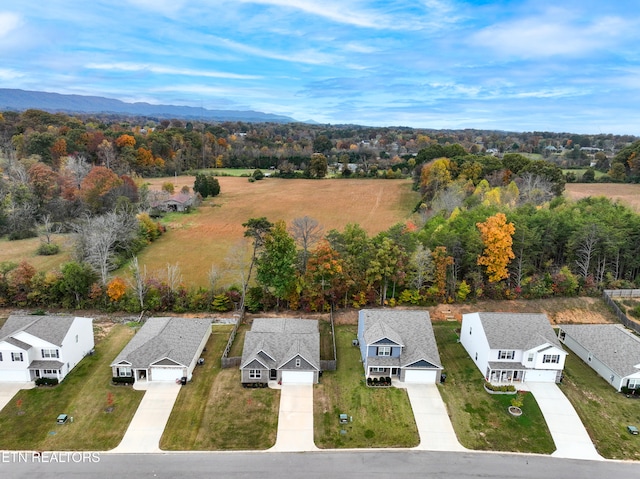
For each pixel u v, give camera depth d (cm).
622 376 4147
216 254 7488
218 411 3822
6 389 4044
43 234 8062
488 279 5997
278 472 3200
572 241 6012
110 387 4106
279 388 4156
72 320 4409
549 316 5597
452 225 6419
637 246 6034
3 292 5631
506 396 4097
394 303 5691
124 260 7056
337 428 3666
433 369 4266
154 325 4838
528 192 8362
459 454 3416
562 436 3622
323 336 5166
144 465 3231
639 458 3412
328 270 5306
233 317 5547
